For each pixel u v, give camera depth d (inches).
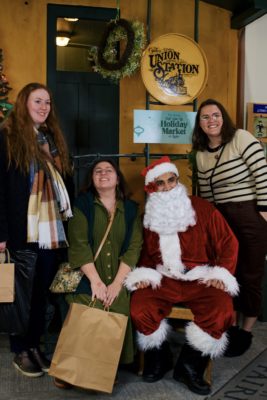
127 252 103.7
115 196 106.0
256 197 112.0
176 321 108.3
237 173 111.6
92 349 90.8
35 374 102.3
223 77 152.7
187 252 105.4
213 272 101.0
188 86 132.8
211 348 94.9
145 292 100.8
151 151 148.7
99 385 90.4
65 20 154.1
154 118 129.8
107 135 146.1
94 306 97.0
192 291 100.8
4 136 97.0
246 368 107.3
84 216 102.5
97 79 144.5
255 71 154.2
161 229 104.3
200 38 150.1
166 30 147.8
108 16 143.4
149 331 97.7
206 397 94.7
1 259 96.7
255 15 139.9
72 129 143.9
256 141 110.4
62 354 91.5
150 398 94.1
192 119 132.0
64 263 104.8
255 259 114.3
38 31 139.8
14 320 96.2
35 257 97.3
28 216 96.4
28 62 139.9
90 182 105.7
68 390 97.3
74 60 159.5
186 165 150.6
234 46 152.6
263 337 127.9
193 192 130.0
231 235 105.0
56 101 142.3
